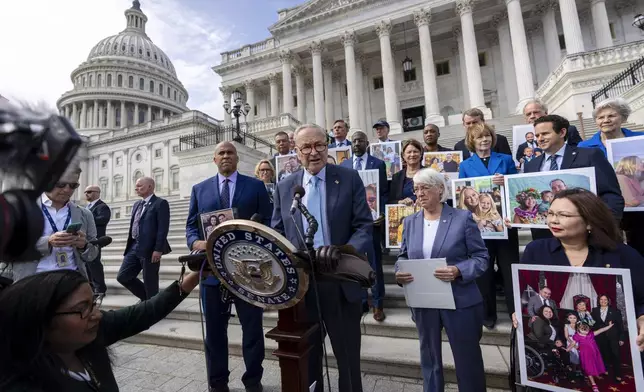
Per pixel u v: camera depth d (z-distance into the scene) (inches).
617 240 62.8
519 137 155.4
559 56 850.1
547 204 106.6
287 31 1050.1
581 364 59.4
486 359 112.8
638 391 54.3
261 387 112.1
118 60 2566.4
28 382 41.6
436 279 84.8
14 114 27.8
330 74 1128.8
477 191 123.3
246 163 534.0
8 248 28.5
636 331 55.3
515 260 126.6
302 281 53.1
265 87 1298.0
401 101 1082.1
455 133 634.2
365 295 149.6
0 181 28.2
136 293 181.5
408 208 148.1
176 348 149.2
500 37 934.4
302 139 88.7
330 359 123.0
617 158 109.6
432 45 1066.1
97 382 51.1
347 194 88.2
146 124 1647.4
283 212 92.3
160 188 1523.1
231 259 56.7
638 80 423.2
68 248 116.5
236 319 167.3
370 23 951.0
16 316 40.7
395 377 114.3
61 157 28.5
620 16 885.2
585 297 60.1
